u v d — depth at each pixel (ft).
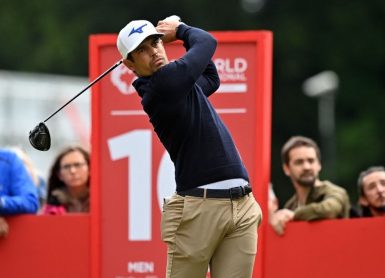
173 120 54.03
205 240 54.60
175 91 53.42
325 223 65.98
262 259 66.54
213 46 54.95
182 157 54.54
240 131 66.95
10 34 278.05
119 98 68.54
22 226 69.05
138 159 68.44
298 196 71.26
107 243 68.69
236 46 66.95
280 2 286.66
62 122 157.99
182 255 54.90
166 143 55.01
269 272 66.49
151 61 54.29
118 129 68.54
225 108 67.05
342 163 248.73
